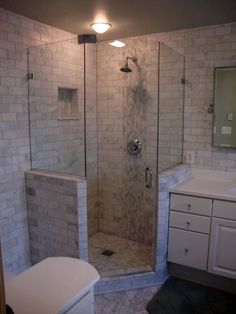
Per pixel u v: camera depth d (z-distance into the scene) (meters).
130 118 2.94
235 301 2.22
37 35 2.50
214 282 2.39
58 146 2.65
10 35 2.27
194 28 2.62
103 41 2.90
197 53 2.65
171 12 2.24
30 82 2.47
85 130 2.90
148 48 2.70
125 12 2.23
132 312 2.10
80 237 2.28
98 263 2.59
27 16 2.34
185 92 2.76
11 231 2.45
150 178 2.88
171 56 2.59
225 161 2.65
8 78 2.29
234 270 2.22
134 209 3.06
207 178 2.74
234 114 2.53
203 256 2.33
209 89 2.64
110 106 3.03
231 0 2.00
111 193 3.18
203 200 2.27
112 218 3.22
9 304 1.01
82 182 2.23
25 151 2.51
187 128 2.79
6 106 2.30
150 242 2.99
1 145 2.29
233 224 2.18
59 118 2.67
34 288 1.10
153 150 2.82
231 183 2.57
